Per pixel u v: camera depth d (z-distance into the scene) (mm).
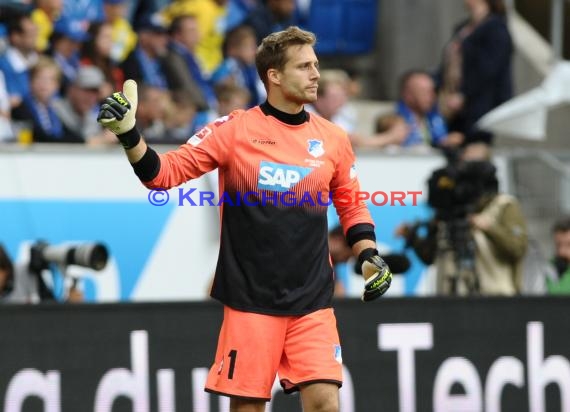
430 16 41344
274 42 16047
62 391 21000
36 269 24094
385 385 22156
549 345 22953
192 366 21516
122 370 21266
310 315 16094
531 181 29953
